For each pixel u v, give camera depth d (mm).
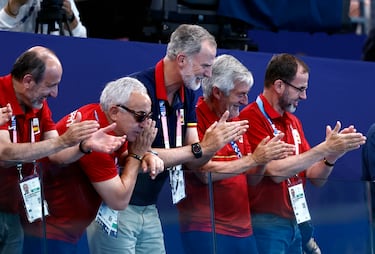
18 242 7867
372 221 9523
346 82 13211
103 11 12930
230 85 9750
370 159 10906
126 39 12852
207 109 9992
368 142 10938
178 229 8625
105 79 11414
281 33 14867
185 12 12609
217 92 9828
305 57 12953
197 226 8695
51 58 8625
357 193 9461
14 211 7863
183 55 9188
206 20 12703
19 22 11289
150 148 8805
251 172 9734
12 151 8242
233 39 12906
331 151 9914
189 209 8680
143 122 8492
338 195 9391
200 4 12703
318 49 15234
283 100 10320
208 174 8758
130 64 11609
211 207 8758
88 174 8219
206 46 9203
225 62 9820
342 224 9398
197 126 9898
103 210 8289
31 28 11586
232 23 13156
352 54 15641
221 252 8797
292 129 10539
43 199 7984
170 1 12477
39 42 10945
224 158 9953
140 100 8469
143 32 12477
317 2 13930
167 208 8578
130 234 8414
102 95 8648
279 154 9578
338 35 15500
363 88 13336
